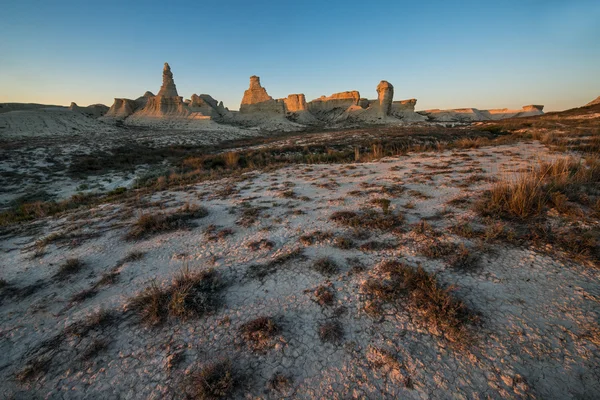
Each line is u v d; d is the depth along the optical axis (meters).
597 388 2.30
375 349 2.83
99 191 16.84
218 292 3.93
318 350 2.88
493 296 3.36
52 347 3.22
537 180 6.29
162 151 34.50
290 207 7.16
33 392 2.73
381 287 3.64
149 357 2.97
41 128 54.28
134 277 4.51
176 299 3.60
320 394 2.46
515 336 2.81
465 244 4.50
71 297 4.15
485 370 2.52
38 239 6.69
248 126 97.25
